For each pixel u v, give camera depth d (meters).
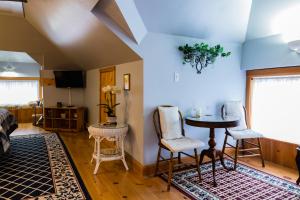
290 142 3.41
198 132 3.55
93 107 5.53
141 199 2.42
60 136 5.36
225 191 2.60
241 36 3.68
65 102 6.33
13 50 5.48
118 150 3.56
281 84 3.55
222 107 3.68
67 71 6.02
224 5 3.03
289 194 2.53
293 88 3.40
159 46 3.10
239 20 3.35
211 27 3.29
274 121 3.67
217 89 3.68
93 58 4.53
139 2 2.61
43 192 2.52
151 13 2.77
